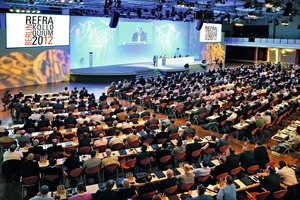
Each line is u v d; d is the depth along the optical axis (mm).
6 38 24203
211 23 42844
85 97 19156
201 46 42781
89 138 11820
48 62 27484
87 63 32312
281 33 46250
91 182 11086
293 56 45469
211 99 18766
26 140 11820
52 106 17031
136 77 30578
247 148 10852
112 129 13234
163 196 8172
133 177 9320
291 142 13117
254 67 34156
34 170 9453
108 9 28078
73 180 10906
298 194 9133
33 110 16266
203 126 16375
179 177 9102
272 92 21297
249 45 46219
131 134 12258
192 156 11617
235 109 16797
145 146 10781
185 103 18062
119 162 10852
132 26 35781
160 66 35500
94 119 14438
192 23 42688
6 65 24609
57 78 28484
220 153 12273
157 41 39281
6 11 25203
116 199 7949
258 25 48625
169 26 40375
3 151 12703
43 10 29359
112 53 34500
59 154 10984
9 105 19328
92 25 31969
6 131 11953
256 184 9094
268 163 10383
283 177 9445
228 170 9672
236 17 37812
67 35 28406
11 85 25219
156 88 21719
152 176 9281
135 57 37000
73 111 16516
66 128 13695
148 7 30750
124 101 22391
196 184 9750
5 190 10406
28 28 25328
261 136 16031
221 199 7996
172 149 11789
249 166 10352
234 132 15844
